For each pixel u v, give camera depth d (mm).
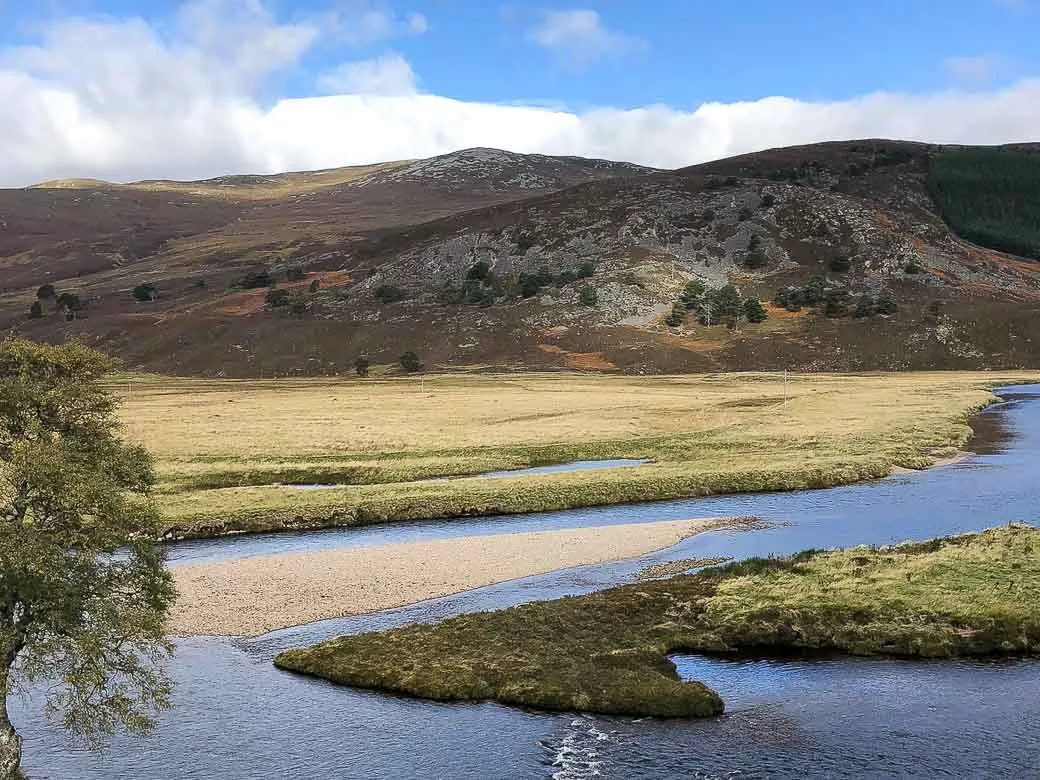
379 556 43875
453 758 23438
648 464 68375
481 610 35438
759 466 65125
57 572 21344
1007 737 23734
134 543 23438
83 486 21812
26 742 24719
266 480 64562
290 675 29234
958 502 54594
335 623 34375
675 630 32219
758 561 39656
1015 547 39500
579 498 57250
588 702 26453
